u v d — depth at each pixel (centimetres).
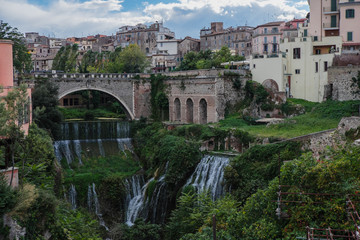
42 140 4553
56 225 3356
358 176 2700
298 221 2641
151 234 4950
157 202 5834
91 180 6116
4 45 3834
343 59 6850
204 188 5122
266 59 7419
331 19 7725
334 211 2569
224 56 9738
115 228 5231
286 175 2952
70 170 6369
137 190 6328
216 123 6962
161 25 15775
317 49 7506
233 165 5128
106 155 6969
